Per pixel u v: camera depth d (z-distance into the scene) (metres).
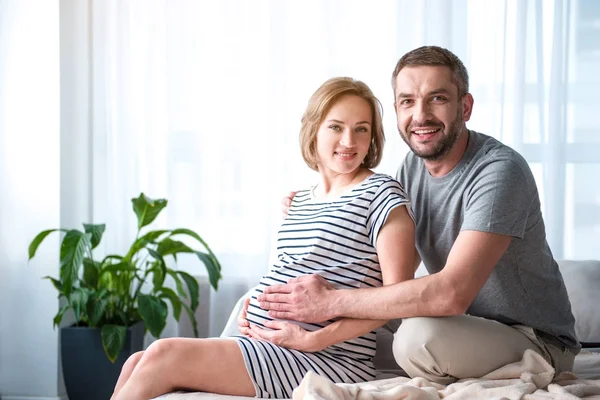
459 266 1.77
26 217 3.52
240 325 1.93
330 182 1.98
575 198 3.40
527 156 3.43
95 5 3.65
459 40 3.45
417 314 1.75
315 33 3.54
